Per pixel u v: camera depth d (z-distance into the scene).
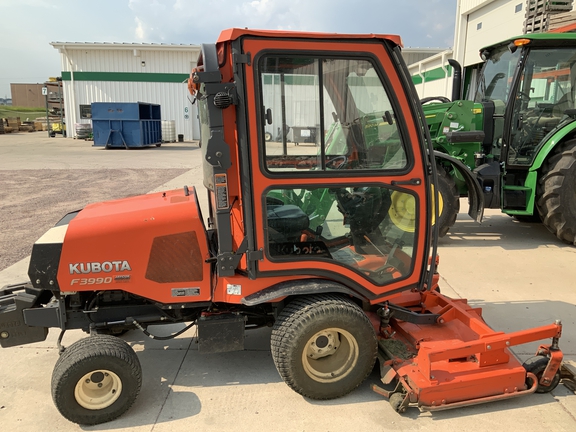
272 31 2.40
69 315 2.81
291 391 2.88
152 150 18.91
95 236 2.62
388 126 2.66
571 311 4.04
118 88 24.08
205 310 2.90
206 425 2.58
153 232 2.66
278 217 2.66
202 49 2.43
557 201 5.60
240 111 2.43
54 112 32.03
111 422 2.60
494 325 3.77
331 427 2.55
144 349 3.41
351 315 2.60
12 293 2.95
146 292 2.71
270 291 2.63
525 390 2.72
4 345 2.79
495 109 6.18
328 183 2.59
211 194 3.13
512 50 5.81
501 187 5.88
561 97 5.92
